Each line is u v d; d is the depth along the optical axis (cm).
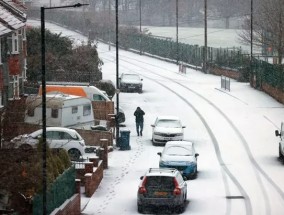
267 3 16838
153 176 5688
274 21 14562
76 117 8606
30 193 4750
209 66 17025
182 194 5725
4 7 8962
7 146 4803
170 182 5669
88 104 8788
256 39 17038
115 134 8831
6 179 4522
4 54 8088
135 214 5628
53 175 5188
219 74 16425
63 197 5228
